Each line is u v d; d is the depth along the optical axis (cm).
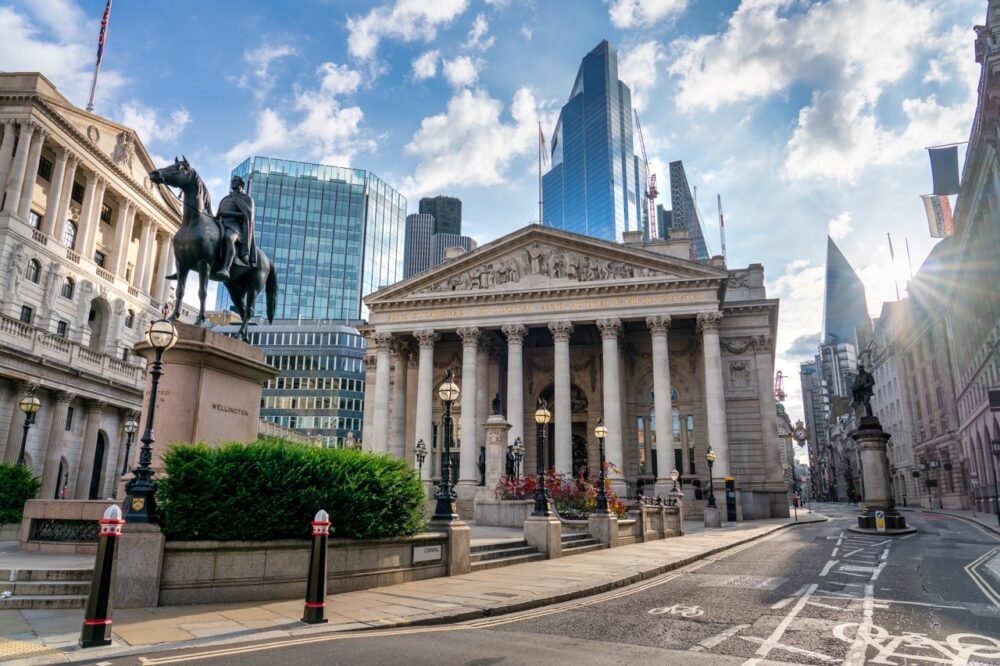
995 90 3741
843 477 17900
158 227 6831
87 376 4772
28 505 1639
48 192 5372
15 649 873
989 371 5812
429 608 1232
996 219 5250
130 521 1195
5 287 4709
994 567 2014
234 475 1300
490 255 6212
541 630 1112
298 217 17475
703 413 6122
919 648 990
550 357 6756
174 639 951
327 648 940
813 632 1099
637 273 5806
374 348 7262
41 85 5234
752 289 6406
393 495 1527
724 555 2522
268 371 1812
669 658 919
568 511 3075
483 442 6144
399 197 19675
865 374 3881
